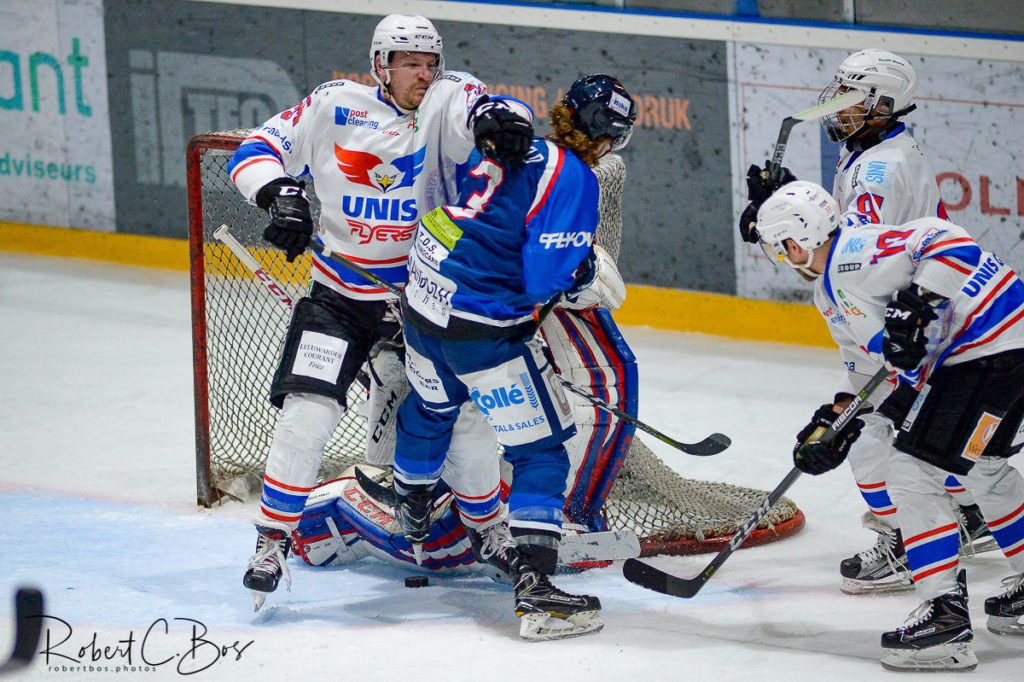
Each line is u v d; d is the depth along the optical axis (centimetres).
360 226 1369
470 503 1397
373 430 1422
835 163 2428
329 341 1366
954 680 1176
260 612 1338
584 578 1452
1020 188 2292
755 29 2431
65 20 2930
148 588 1397
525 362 1264
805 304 2469
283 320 2080
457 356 1259
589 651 1244
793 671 1198
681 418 2069
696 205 2545
